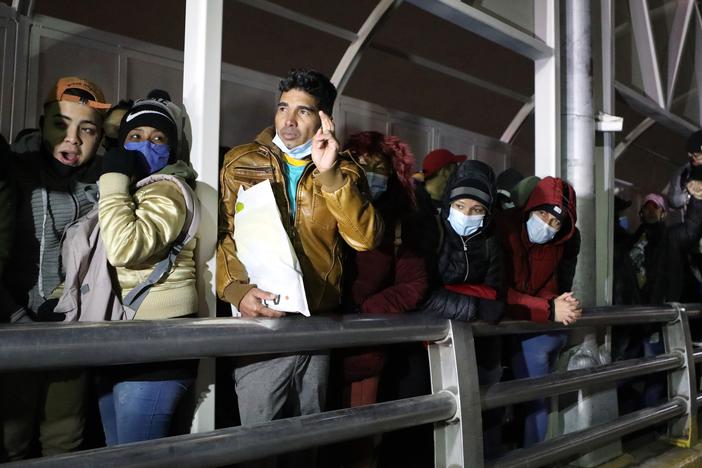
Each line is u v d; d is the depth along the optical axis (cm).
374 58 507
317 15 450
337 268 222
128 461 150
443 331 243
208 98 215
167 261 192
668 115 593
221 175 222
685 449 393
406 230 250
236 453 173
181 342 164
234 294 204
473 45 555
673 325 411
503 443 375
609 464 354
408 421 222
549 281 317
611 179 419
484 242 265
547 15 390
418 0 318
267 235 201
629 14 545
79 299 193
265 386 211
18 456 195
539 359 324
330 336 201
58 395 198
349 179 206
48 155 217
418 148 557
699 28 655
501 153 635
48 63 352
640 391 468
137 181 198
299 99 221
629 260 442
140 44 391
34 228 206
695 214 444
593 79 401
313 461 252
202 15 216
